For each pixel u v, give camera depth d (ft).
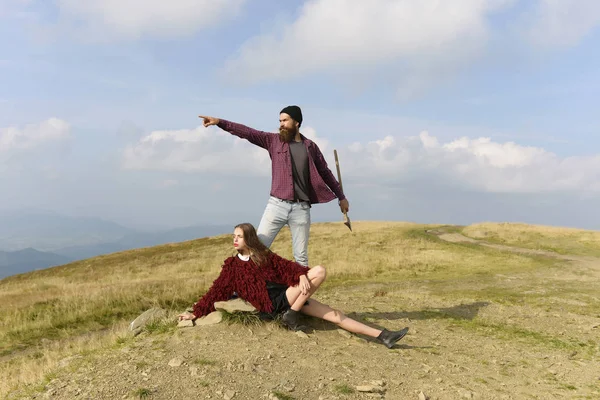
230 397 10.80
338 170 17.75
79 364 13.71
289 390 11.32
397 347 16.28
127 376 12.01
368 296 30.50
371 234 129.29
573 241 99.66
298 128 16.24
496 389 12.74
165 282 55.26
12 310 41.65
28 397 11.41
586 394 12.84
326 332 16.52
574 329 22.49
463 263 73.10
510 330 21.48
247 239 15.43
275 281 15.61
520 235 111.75
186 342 14.51
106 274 93.25
